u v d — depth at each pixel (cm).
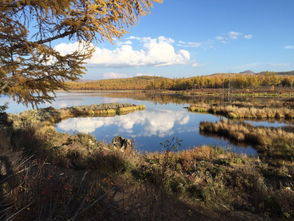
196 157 781
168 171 480
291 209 363
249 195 430
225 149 959
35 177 256
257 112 2252
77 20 274
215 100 4556
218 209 366
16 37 231
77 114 2608
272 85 7888
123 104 3538
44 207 211
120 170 467
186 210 329
